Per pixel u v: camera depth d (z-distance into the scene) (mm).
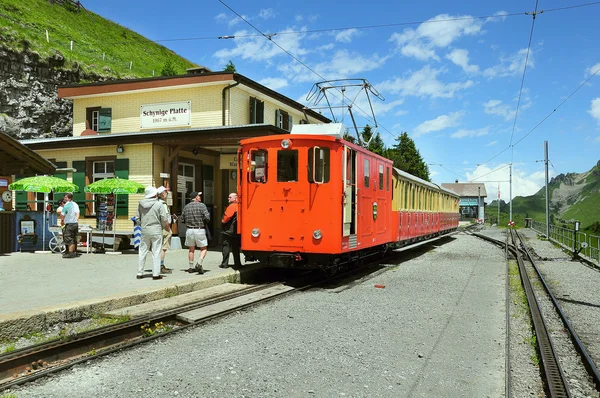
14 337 5773
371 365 5188
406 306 8273
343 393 4391
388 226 14227
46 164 14648
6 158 13875
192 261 10344
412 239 18297
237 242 11039
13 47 28656
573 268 15344
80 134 21078
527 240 31266
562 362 5648
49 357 5133
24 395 4164
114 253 14000
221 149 18438
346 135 12016
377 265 14281
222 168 16328
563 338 6691
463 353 5738
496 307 8516
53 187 13461
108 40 58531
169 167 15938
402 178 16031
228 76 18656
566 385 4621
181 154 17203
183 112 19562
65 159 17938
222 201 19156
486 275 12672
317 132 11211
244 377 4715
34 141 17688
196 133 15195
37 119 29078
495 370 5184
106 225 16953
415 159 62938
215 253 14633
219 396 4242
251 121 20562
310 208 9938
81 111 21391
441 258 16953
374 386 4590
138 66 53125
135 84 19969
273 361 5215
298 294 9203
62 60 32062
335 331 6512
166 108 19781
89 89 20719
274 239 10164
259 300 8203
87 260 12391
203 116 19328
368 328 6727
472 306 8484
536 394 4566
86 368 4887
